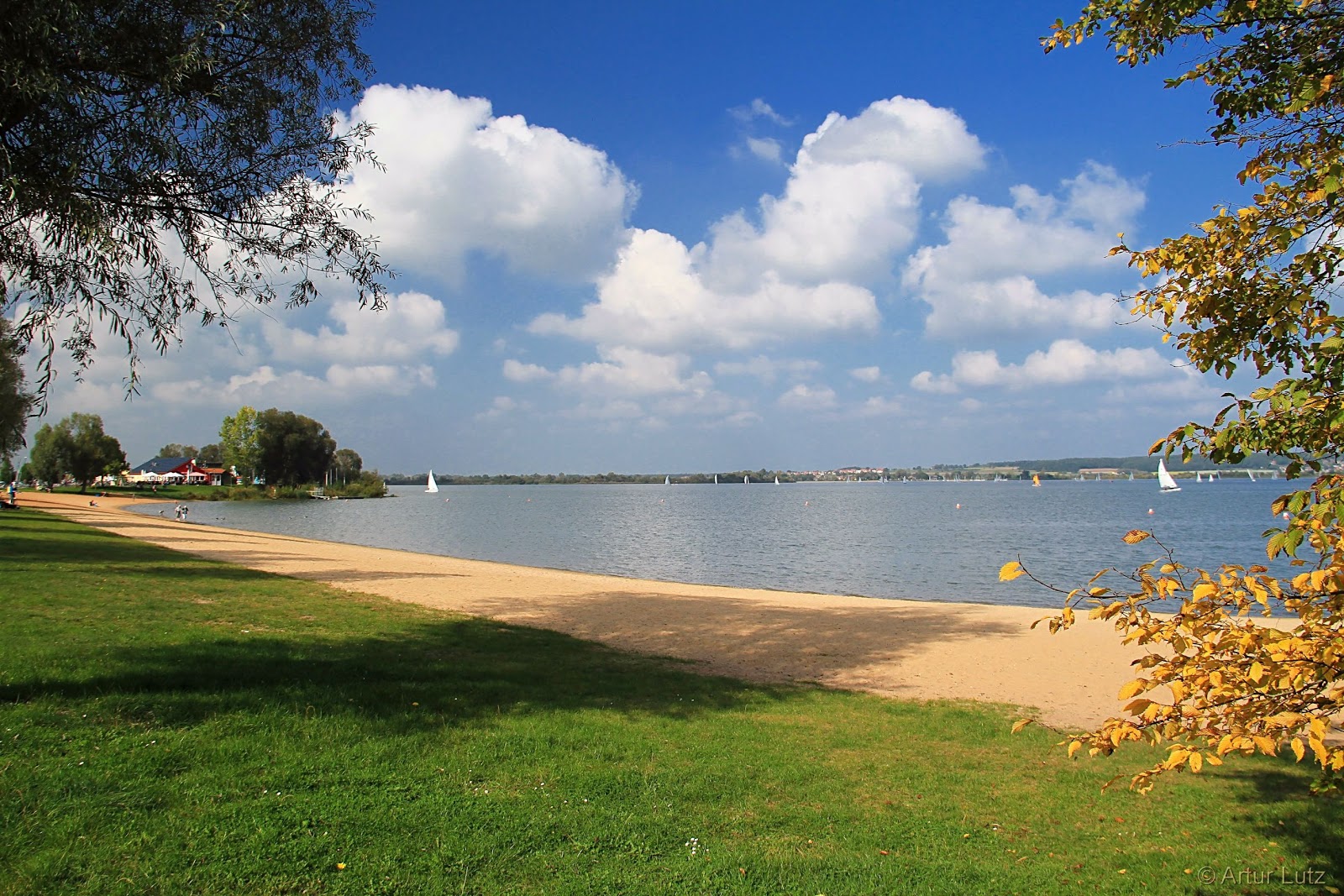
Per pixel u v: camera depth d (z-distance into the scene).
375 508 124.19
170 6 8.12
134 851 4.99
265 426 138.00
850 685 12.12
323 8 9.78
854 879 5.29
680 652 14.47
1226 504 104.25
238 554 31.17
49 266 7.86
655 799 6.54
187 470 166.25
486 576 27.62
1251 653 3.33
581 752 7.55
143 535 38.69
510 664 11.90
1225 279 3.76
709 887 5.09
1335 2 4.05
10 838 4.98
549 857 5.39
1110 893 5.18
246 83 9.14
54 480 113.94
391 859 5.17
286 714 7.76
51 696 7.63
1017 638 16.34
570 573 32.31
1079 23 4.79
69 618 12.35
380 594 20.33
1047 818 6.57
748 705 10.30
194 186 8.85
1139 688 3.56
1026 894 5.16
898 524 70.88
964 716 10.14
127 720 7.18
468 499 182.25
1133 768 7.98
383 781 6.39
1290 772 7.80
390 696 8.93
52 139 7.54
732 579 33.81
